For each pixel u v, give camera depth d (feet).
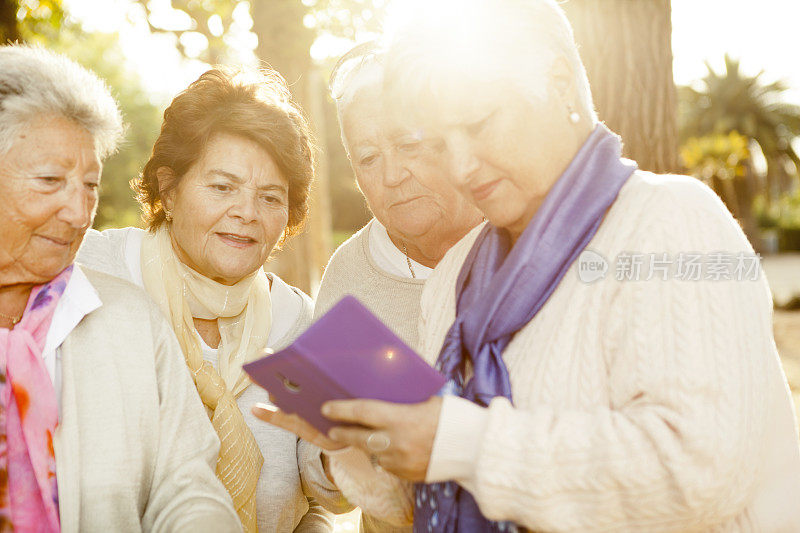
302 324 8.11
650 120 13.07
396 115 4.77
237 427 6.86
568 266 4.47
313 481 7.25
